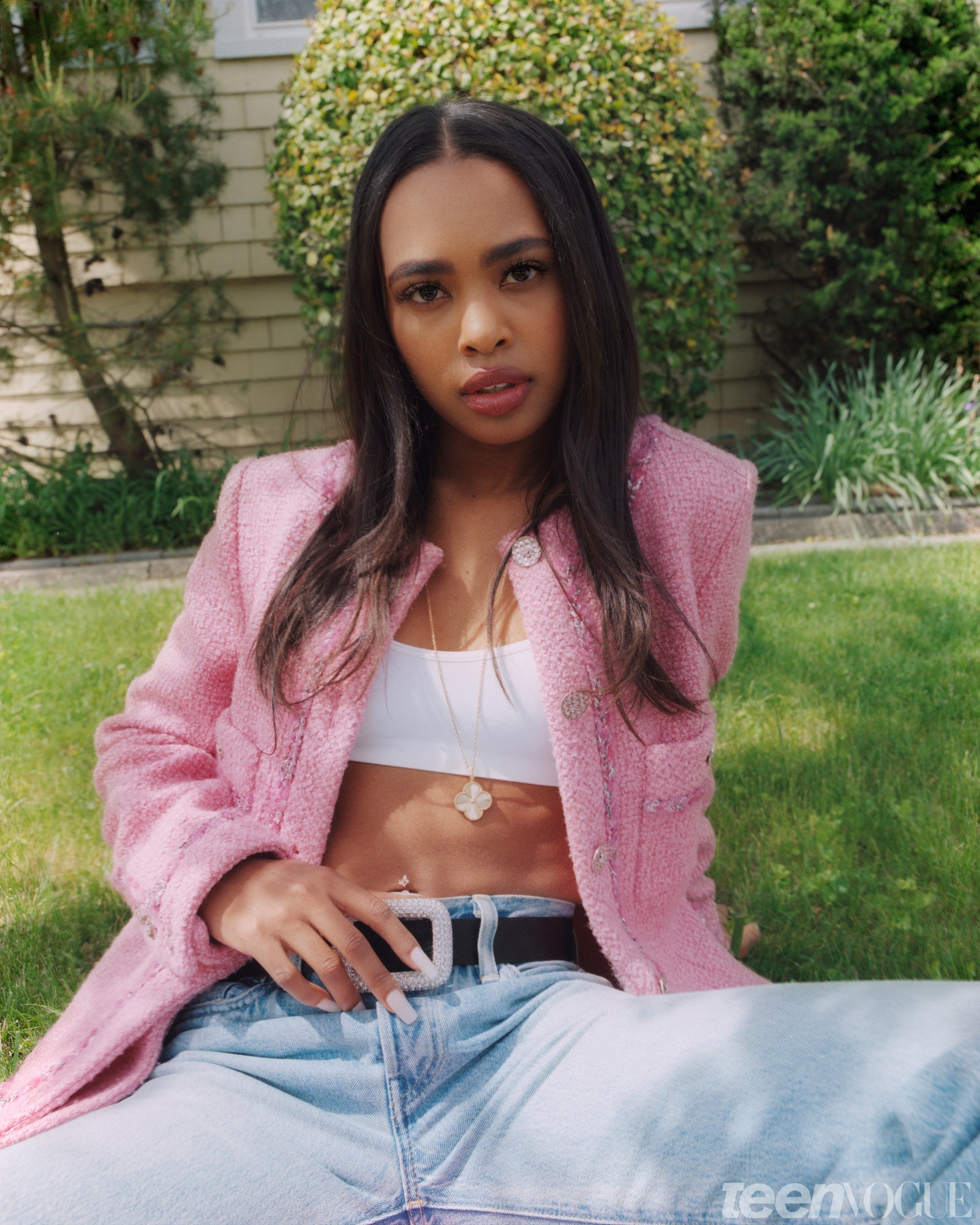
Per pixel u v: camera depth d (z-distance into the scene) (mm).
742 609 4469
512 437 1400
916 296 6910
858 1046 1009
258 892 1249
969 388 7258
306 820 1374
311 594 1413
